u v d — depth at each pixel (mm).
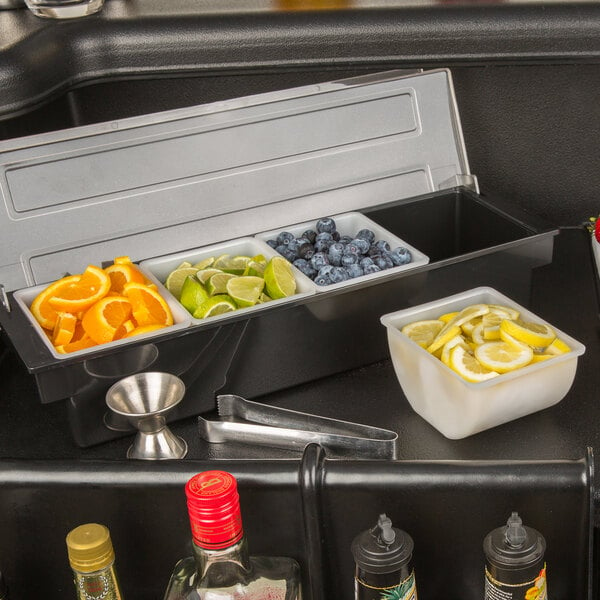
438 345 1460
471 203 1887
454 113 1939
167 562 1415
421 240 1941
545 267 1926
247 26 1775
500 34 1811
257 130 1812
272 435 1453
